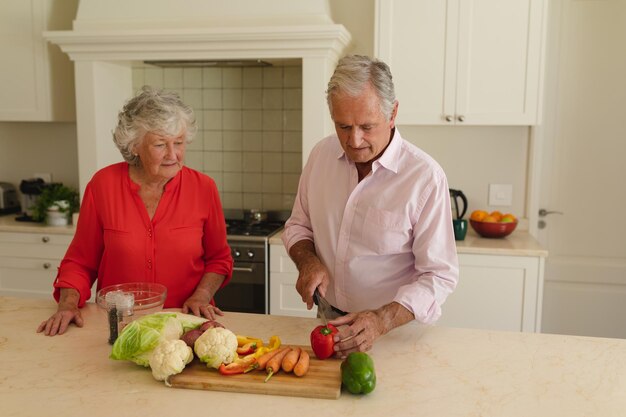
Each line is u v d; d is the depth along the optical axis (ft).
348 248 5.65
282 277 10.09
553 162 11.10
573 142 11.02
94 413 3.78
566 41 10.78
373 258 5.59
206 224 6.31
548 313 11.51
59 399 3.96
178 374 4.20
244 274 10.16
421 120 10.03
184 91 11.98
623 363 4.58
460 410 3.85
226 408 3.85
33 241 10.98
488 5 9.64
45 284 11.11
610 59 10.73
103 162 11.03
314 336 4.49
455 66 9.82
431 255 5.18
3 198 12.30
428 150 11.13
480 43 9.73
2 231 11.07
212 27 10.13
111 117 11.27
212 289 6.07
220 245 6.40
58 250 10.92
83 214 6.01
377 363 4.55
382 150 5.35
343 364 4.08
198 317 5.00
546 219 11.27
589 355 4.72
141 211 5.96
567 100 10.93
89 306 5.86
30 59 11.25
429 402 3.95
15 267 11.14
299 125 11.73
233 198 12.15
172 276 6.04
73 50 10.52
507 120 9.82
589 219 11.16
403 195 5.31
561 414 3.81
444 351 4.79
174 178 6.06
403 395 4.05
